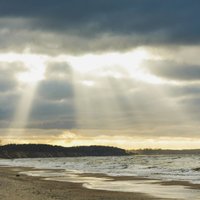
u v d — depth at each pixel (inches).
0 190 1523.1
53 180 2294.5
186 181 2070.6
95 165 4648.1
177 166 3880.4
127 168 3661.4
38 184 1937.7
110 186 1884.8
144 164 4564.5
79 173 3038.9
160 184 1951.3
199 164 4370.1
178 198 1392.7
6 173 3097.9
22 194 1374.3
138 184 1979.6
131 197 1425.9
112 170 3351.4
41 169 3846.0
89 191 1640.0
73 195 1449.3
